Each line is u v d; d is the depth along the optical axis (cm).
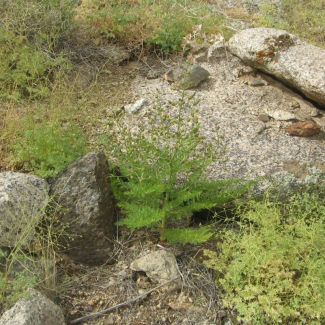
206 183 174
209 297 162
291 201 183
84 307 159
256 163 197
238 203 181
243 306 151
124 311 158
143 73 260
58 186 170
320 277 155
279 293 157
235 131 214
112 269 171
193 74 244
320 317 154
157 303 160
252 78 250
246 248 161
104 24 274
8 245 159
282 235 170
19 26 254
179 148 173
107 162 182
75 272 170
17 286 147
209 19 300
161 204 177
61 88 229
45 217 163
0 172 182
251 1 342
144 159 167
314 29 324
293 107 234
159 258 167
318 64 229
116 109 217
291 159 200
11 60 232
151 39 272
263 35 247
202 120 219
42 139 180
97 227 167
